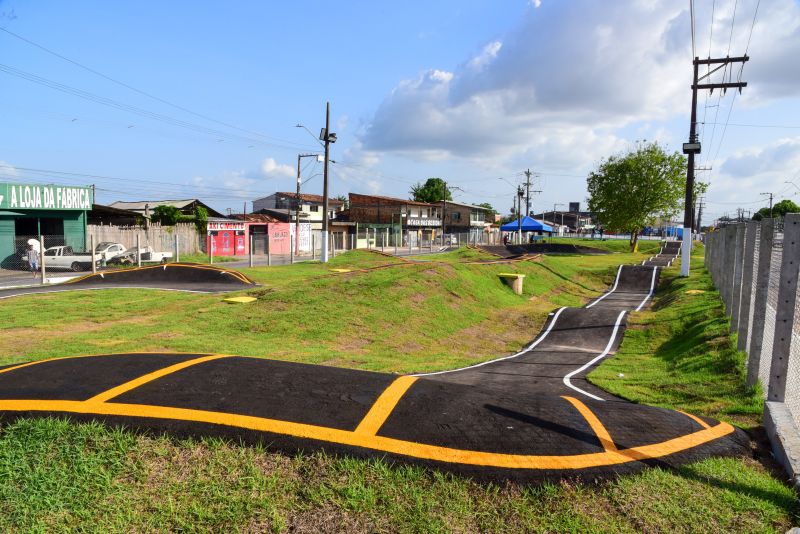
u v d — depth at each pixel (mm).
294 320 13547
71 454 3820
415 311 16156
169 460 3785
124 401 4461
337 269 27250
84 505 3400
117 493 3498
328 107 30188
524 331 16281
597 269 31984
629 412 5117
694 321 13555
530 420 4531
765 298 6574
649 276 29078
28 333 10922
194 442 3953
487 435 4180
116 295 16844
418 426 4242
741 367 7668
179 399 4527
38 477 3611
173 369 5371
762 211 89688
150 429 4082
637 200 50719
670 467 4039
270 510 3348
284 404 4504
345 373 5543
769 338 9125
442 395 4992
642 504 3520
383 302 16219
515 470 3738
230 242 45000
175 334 11406
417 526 3240
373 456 3818
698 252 49344
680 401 6941
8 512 3326
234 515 3307
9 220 27188
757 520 3451
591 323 16250
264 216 62375
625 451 4164
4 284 19969
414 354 12289
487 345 14406
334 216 78062
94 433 4020
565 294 25312
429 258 37875
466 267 23859
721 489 3805
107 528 3217
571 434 4332
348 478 3609
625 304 21812
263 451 3867
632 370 9867
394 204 72250
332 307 15047
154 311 14133
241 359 5922
